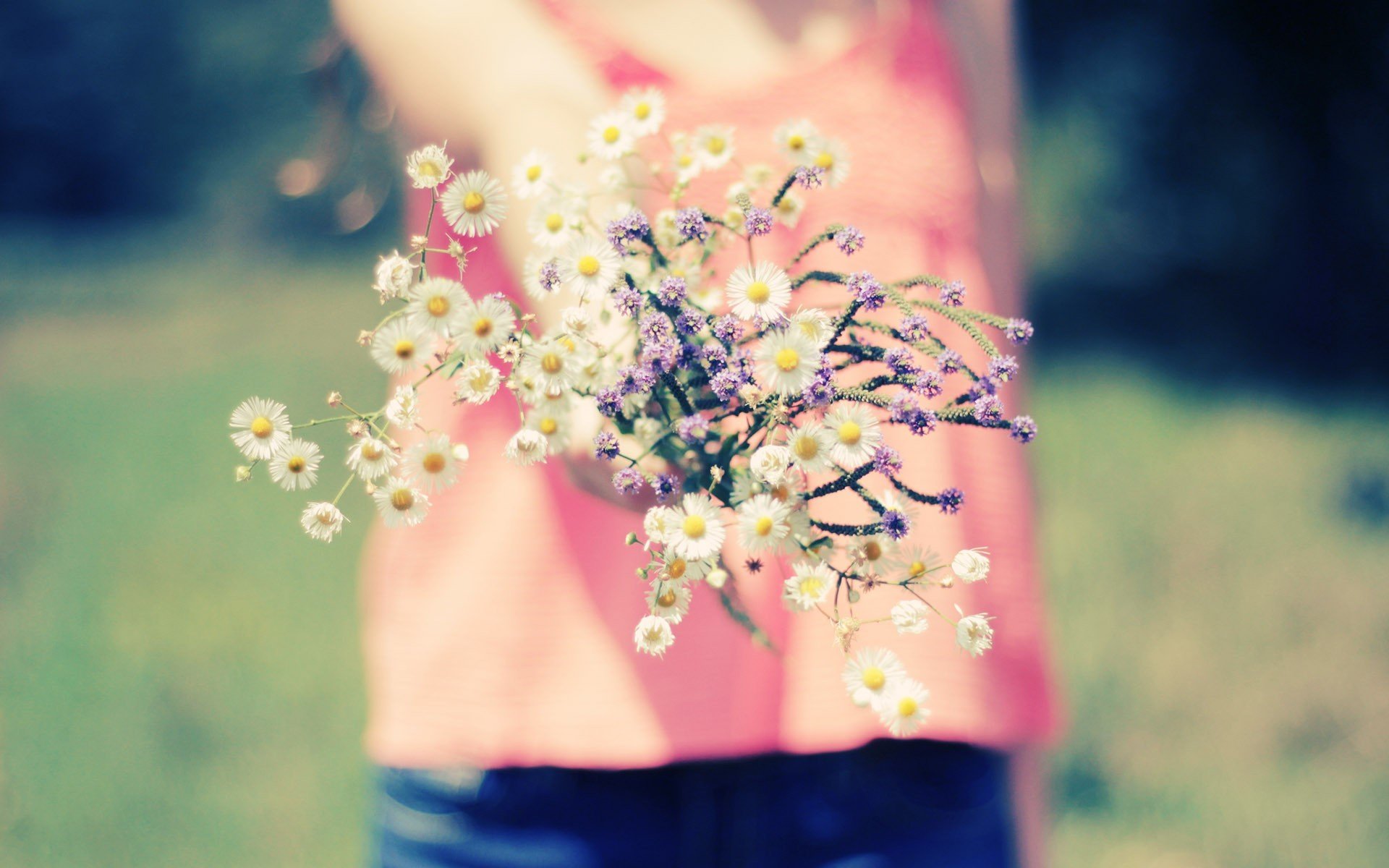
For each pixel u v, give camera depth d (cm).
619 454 79
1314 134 1129
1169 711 382
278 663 420
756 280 75
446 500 119
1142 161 1245
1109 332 1127
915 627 77
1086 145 1306
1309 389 979
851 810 115
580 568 115
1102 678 403
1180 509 608
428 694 117
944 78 123
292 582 502
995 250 129
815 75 114
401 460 77
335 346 1143
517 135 98
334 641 442
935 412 75
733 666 114
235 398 925
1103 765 348
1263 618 457
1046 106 1323
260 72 2322
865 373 109
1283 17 1121
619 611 114
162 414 887
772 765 115
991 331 124
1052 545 534
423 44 103
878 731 114
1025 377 132
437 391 117
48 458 760
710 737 112
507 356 78
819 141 86
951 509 78
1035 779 131
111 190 2408
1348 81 1105
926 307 79
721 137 89
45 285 1636
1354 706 383
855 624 78
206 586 501
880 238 115
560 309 91
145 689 397
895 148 116
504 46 102
